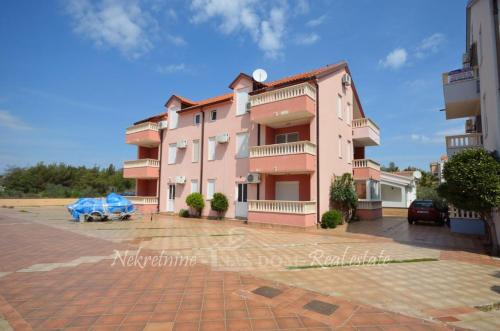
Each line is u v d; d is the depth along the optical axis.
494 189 9.02
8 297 5.33
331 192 17.27
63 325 4.23
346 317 4.46
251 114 17.52
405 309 4.79
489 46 10.51
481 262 8.13
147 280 6.32
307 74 18.80
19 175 49.25
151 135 25.06
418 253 9.30
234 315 4.53
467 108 14.33
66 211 26.23
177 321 4.33
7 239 11.55
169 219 20.38
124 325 4.21
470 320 4.41
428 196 27.91
